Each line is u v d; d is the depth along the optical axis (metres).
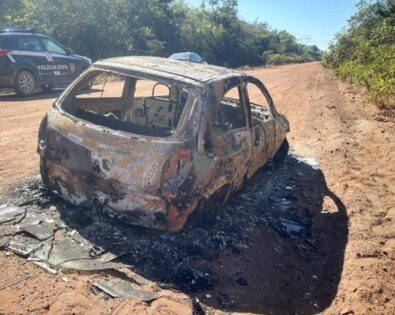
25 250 3.74
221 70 4.97
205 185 4.05
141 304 3.29
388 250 4.78
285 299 3.81
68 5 21.97
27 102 11.46
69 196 4.28
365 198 6.22
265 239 4.80
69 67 13.89
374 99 14.27
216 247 4.32
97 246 3.94
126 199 3.87
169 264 3.87
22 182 5.11
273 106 6.46
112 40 24.12
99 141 3.95
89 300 3.25
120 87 12.74
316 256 4.71
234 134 4.71
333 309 3.72
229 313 3.42
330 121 11.68
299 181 6.83
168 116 5.40
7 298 3.13
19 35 12.43
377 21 34.09
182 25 39.91
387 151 8.65
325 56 50.03
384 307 3.68
